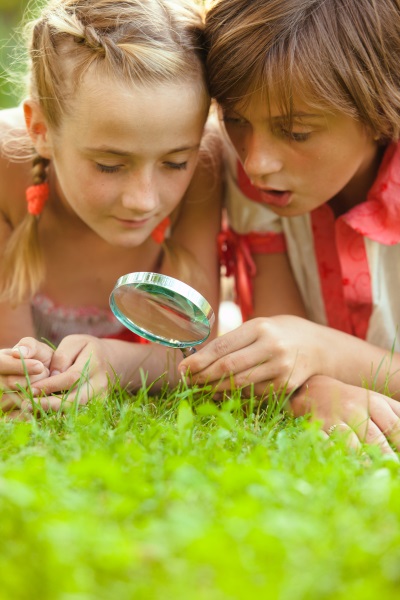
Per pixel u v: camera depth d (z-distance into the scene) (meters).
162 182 2.96
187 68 2.90
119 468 1.89
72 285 3.59
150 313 2.79
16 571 1.42
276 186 2.97
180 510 1.64
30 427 2.29
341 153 2.94
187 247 3.51
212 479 1.88
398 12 2.92
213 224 3.53
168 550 1.47
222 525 1.58
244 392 2.91
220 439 2.22
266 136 2.90
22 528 1.56
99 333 3.71
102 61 2.83
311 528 1.55
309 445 2.21
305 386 2.88
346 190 3.32
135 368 3.16
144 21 2.93
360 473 2.06
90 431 2.27
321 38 2.83
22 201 3.43
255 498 1.71
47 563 1.41
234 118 2.97
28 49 3.21
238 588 1.35
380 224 3.19
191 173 3.05
